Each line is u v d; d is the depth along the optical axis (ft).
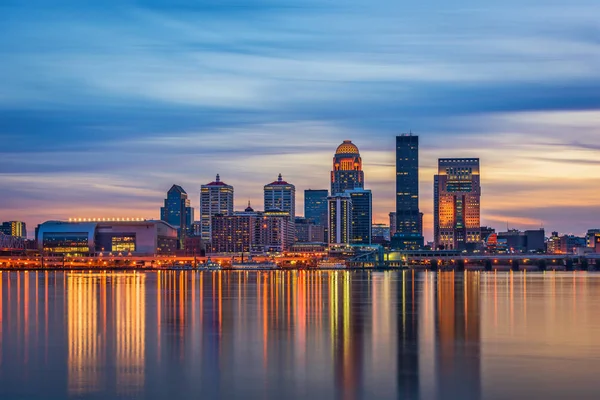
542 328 590.14
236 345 506.07
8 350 488.44
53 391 381.19
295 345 506.07
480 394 373.61
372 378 406.00
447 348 492.95
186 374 416.05
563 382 394.11
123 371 423.23
